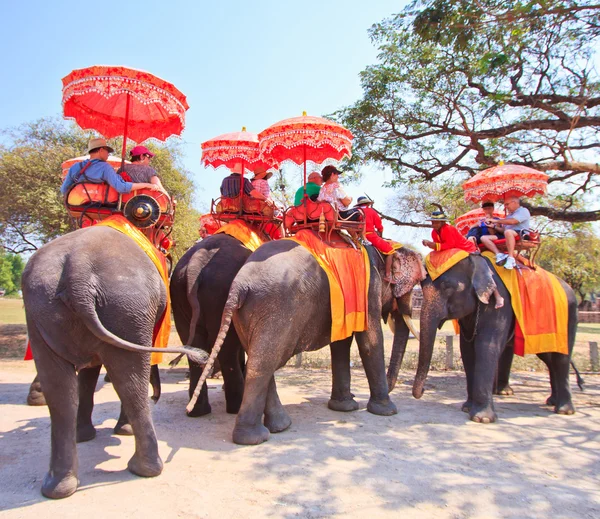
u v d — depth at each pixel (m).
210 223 7.30
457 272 5.85
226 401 5.59
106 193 4.14
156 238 4.46
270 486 3.50
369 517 3.07
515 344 5.98
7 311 30.62
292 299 4.65
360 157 11.62
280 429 4.88
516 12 7.43
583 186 10.64
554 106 10.45
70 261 3.15
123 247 3.50
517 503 3.32
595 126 9.62
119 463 3.87
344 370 5.93
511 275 5.98
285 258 4.82
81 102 4.88
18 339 14.58
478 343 5.77
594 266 27.80
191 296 5.00
